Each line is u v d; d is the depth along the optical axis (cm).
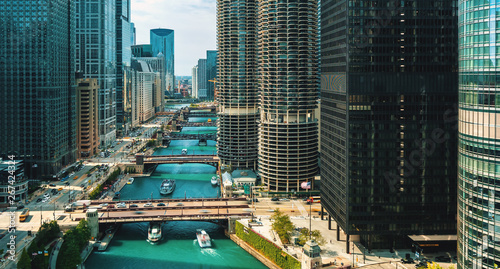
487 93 13950
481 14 14088
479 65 14188
